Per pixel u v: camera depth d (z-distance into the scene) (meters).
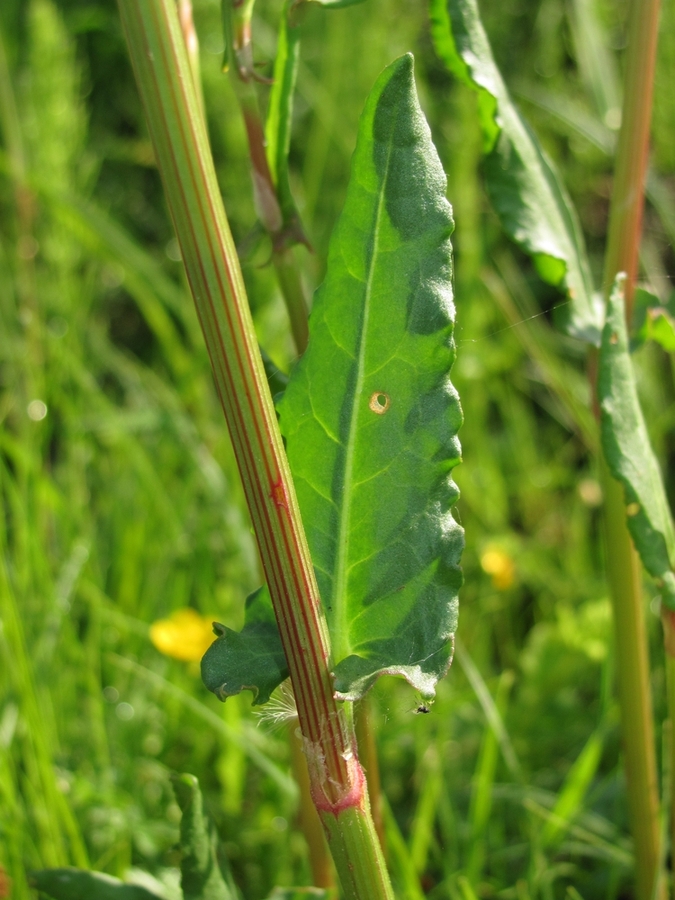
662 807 0.25
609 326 0.19
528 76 0.54
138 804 0.28
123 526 0.37
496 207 0.21
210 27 0.50
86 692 0.31
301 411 0.17
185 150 0.15
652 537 0.19
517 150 0.21
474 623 0.36
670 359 0.42
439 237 0.16
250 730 0.29
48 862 0.25
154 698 0.31
